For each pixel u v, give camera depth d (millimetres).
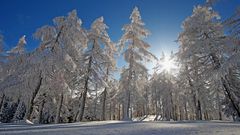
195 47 19469
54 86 20062
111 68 28531
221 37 19281
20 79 18781
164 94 42156
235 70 19656
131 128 10672
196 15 21688
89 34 26781
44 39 20453
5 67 21094
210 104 29688
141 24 26953
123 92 26156
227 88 18844
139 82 25594
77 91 27516
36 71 18734
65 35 20484
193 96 27875
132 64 25172
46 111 29625
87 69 25547
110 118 52969
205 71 19344
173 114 46625
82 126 13133
